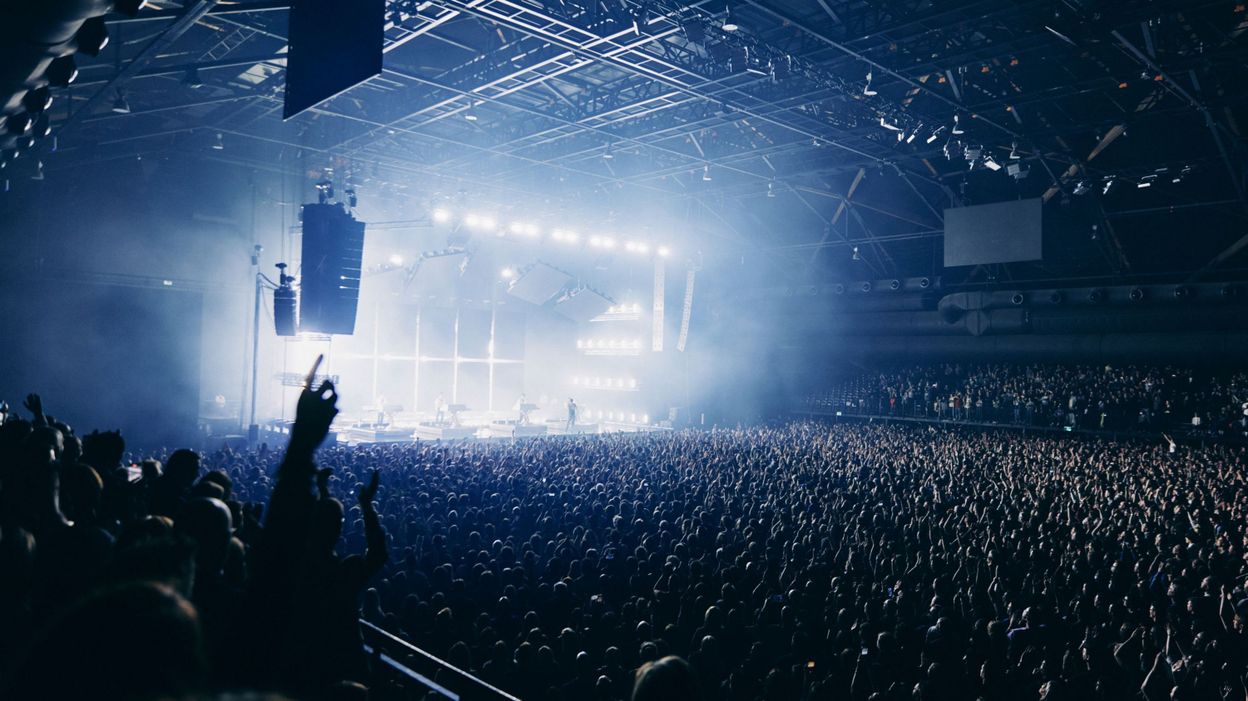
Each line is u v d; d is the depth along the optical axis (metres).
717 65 22.95
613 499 15.70
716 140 32.69
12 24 7.46
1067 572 11.50
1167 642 8.73
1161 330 36.12
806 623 9.23
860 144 31.92
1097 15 19.33
